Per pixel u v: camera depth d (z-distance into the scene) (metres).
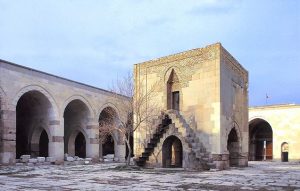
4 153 25.67
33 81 28.92
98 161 35.81
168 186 12.50
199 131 22.22
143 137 25.20
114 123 36.78
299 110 42.84
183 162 21.53
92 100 35.88
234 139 25.17
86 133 35.91
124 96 29.66
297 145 42.56
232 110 23.88
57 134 31.09
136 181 14.36
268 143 50.09
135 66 27.11
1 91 25.80
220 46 21.78
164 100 24.62
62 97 32.06
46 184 13.52
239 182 13.86
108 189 11.69
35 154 33.53
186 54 23.75
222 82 21.88
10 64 26.72
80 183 13.78
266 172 19.95
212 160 21.16
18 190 11.62
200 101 22.45
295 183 13.65
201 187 12.20
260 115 46.00
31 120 33.41
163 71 25.06
